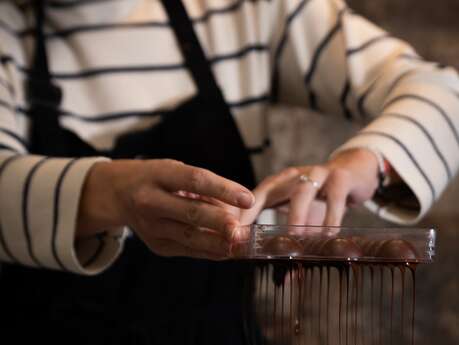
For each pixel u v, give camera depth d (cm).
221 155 110
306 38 119
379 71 113
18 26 114
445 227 161
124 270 100
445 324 156
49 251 88
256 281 115
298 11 118
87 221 87
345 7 120
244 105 115
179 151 109
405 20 171
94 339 94
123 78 112
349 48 114
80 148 109
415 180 95
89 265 90
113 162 85
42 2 114
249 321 93
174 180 74
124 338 94
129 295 98
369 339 142
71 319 96
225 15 117
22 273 101
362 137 96
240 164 110
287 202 92
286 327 98
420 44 171
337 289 136
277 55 121
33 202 88
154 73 113
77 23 114
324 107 122
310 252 68
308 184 88
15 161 91
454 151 99
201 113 111
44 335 96
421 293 158
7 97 105
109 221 85
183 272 99
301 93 123
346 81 115
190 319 96
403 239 69
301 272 68
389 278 153
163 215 76
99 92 112
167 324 95
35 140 108
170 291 98
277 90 125
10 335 98
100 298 98
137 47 114
